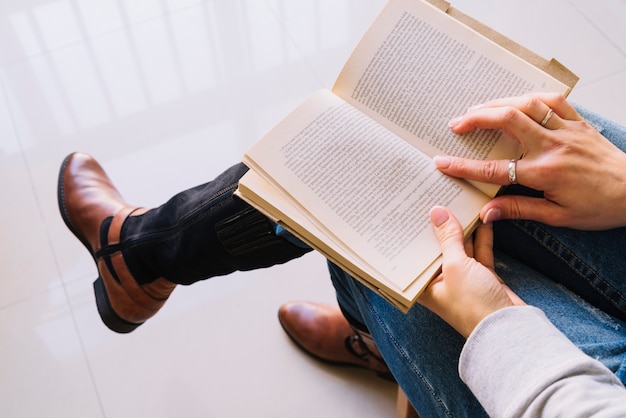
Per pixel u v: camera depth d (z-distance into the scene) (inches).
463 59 22.9
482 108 21.7
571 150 21.0
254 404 37.8
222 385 38.2
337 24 51.9
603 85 48.5
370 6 52.8
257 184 21.9
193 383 38.2
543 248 23.7
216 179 27.6
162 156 45.9
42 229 43.0
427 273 20.4
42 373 38.2
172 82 49.1
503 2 52.4
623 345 20.7
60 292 40.9
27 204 43.9
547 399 16.6
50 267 41.7
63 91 48.5
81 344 39.1
